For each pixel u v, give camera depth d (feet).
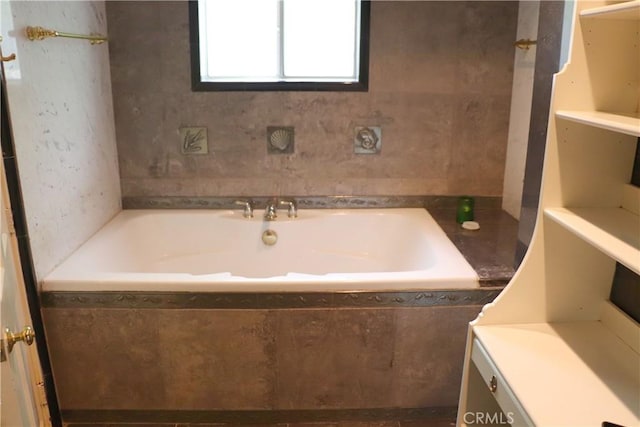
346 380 7.04
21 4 6.14
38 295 6.56
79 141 7.72
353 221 9.36
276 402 7.11
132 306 6.67
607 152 4.91
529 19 8.45
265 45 9.23
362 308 6.72
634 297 5.00
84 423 7.18
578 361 4.72
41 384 5.04
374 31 8.84
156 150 9.25
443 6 8.79
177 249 9.34
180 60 8.84
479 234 8.43
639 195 4.78
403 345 6.90
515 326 5.28
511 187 9.31
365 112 9.19
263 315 6.70
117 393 7.03
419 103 9.19
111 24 8.65
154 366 6.91
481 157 9.49
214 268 9.42
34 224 6.45
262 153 9.32
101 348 6.82
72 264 7.10
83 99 7.86
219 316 6.70
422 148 9.41
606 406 4.16
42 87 6.64
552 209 5.00
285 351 6.87
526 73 8.59
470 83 9.13
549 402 4.19
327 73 9.34
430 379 7.08
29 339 4.20
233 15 9.09
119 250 8.33
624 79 4.73
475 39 8.94
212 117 9.12
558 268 5.21
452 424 7.19
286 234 9.36
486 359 4.91
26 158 6.27
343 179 9.52
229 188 9.50
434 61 9.01
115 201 9.18
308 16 9.11
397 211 9.50
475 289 6.73
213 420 7.20
